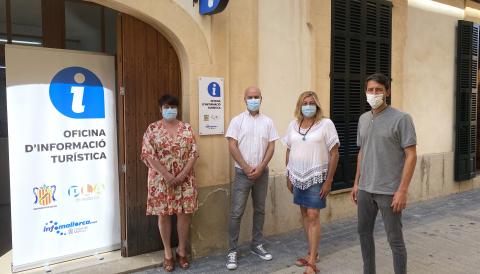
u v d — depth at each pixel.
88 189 4.16
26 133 3.79
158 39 4.24
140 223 4.29
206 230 4.50
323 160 3.89
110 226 4.33
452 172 7.51
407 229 5.34
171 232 4.47
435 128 7.17
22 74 3.75
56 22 4.54
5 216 5.47
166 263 4.06
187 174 3.90
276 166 5.09
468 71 7.56
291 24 5.09
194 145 3.95
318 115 3.93
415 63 6.76
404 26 6.49
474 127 7.83
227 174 4.61
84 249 4.19
